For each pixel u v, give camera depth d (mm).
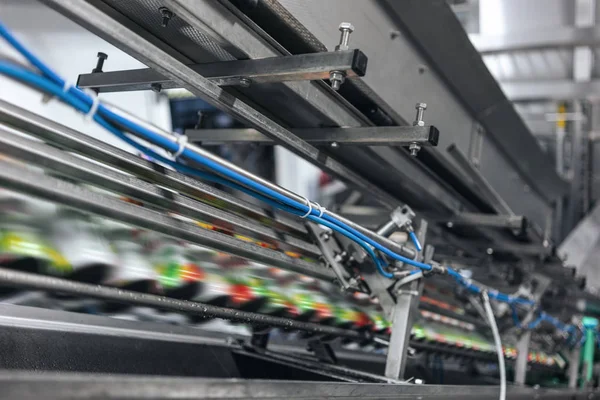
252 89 1239
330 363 1652
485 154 2209
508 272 2494
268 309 1270
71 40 1882
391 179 1723
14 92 1604
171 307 1062
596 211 4531
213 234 1135
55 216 876
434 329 1967
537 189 2988
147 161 1105
